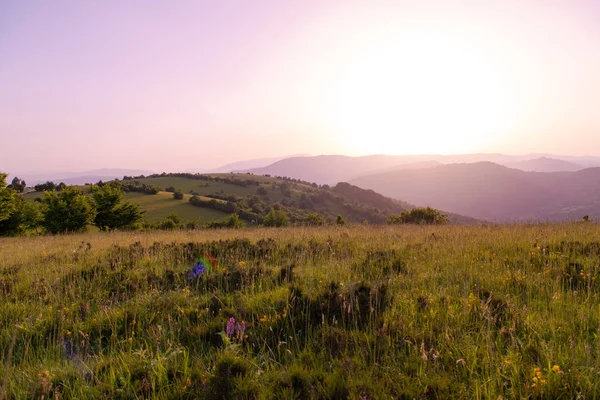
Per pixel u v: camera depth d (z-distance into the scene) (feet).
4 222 137.39
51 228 125.39
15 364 10.92
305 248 26.63
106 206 150.82
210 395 8.59
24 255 30.37
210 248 27.53
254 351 11.14
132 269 21.83
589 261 17.93
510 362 9.03
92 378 9.55
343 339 10.75
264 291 16.35
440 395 8.14
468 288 15.16
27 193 361.10
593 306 12.54
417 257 22.44
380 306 13.16
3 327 13.50
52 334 12.88
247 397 8.36
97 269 21.21
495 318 11.54
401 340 10.70
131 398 8.98
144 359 10.42
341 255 23.71
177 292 16.88
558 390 8.05
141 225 166.50
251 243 29.89
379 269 18.98
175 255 26.04
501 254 21.72
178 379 9.50
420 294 14.78
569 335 10.61
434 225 50.01
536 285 15.20
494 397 8.01
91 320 13.53
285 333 12.01
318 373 9.24
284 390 8.43
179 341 11.85
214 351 11.00
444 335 10.82
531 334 10.86
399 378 8.86
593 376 8.29
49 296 16.60
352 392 8.09
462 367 9.36
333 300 13.43
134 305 15.01
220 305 14.62
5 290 17.54
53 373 9.91
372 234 35.55
